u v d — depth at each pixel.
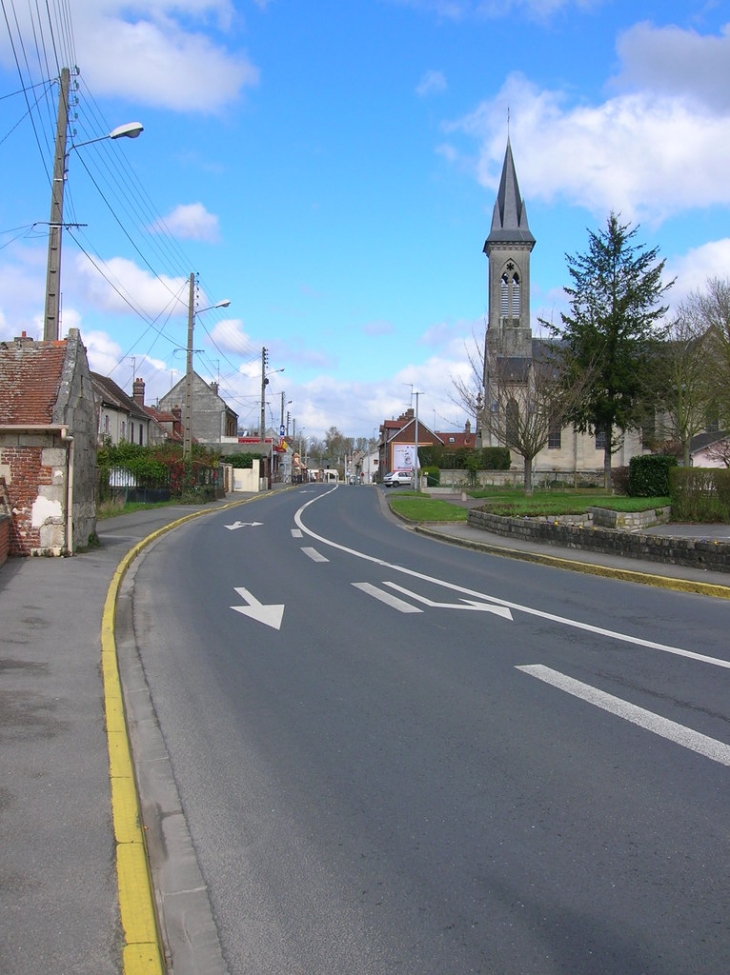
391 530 27.17
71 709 6.53
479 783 5.27
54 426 15.59
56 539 16.11
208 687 7.62
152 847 4.48
